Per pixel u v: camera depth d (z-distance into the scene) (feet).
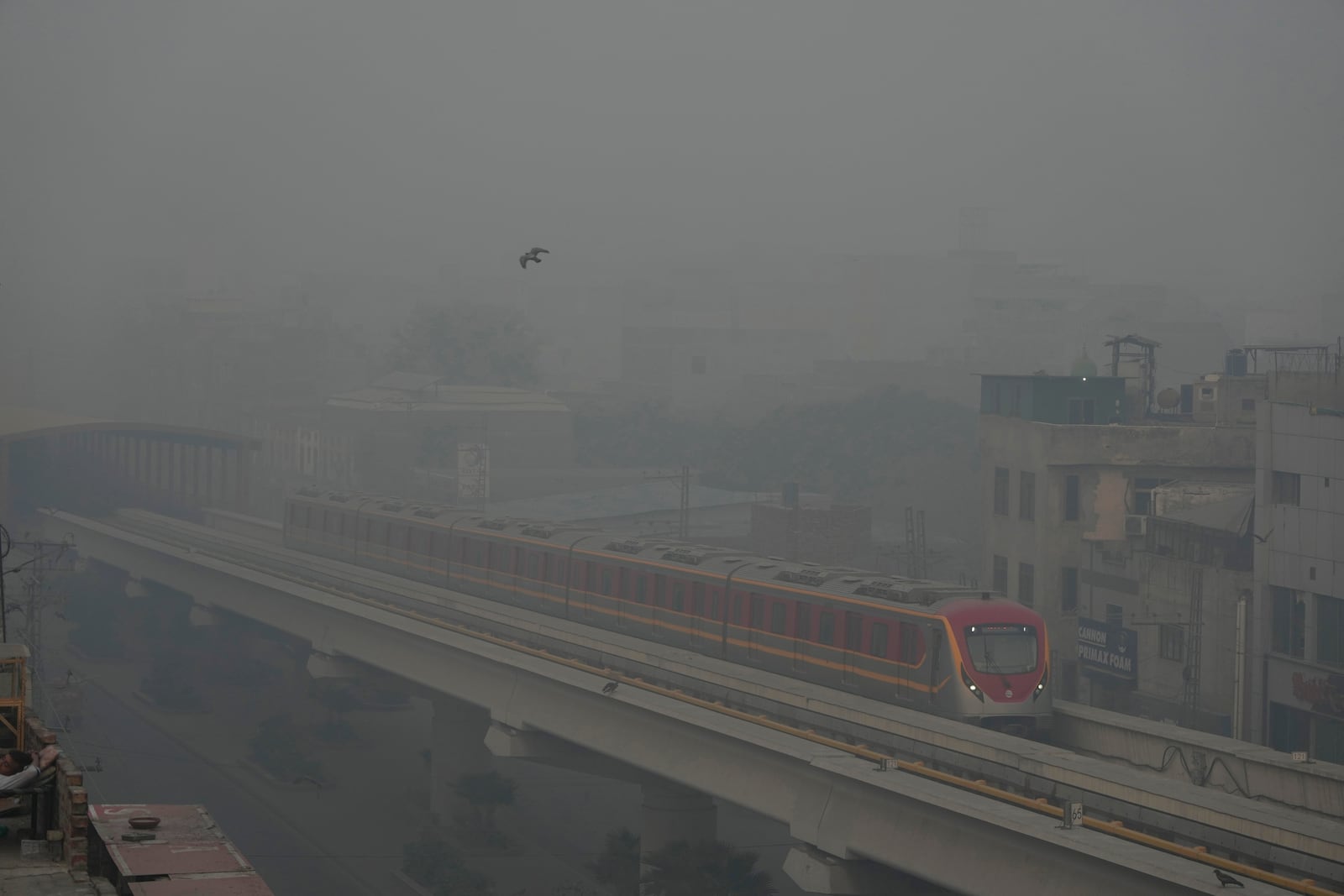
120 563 335.26
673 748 142.72
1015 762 113.19
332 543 269.85
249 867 52.70
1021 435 232.12
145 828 56.90
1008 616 137.90
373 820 219.41
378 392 435.53
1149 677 198.08
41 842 56.03
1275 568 177.17
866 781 111.34
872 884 118.83
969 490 412.77
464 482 358.02
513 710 171.12
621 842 173.88
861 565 320.09
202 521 406.00
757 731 129.39
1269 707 178.19
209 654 308.40
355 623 217.56
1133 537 220.64
